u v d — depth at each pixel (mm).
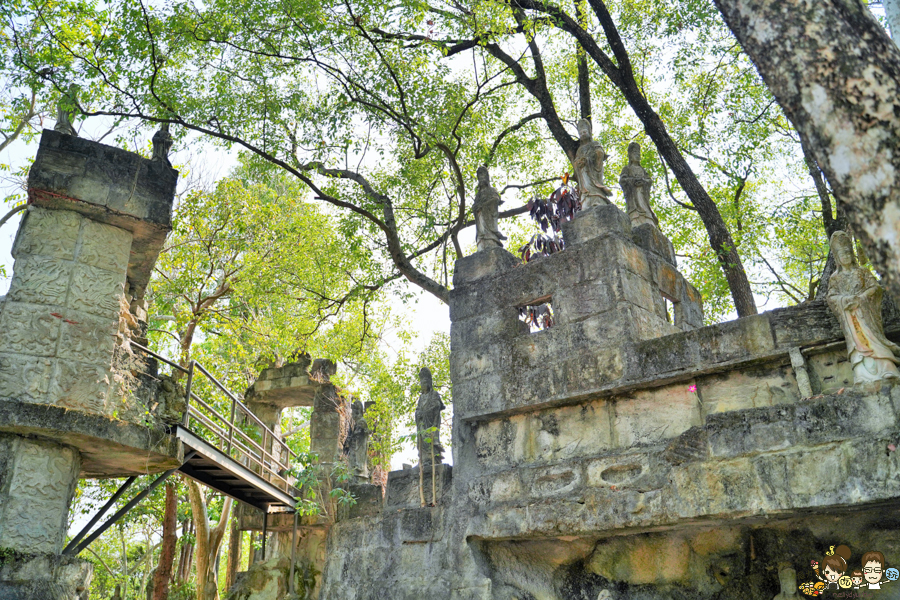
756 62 2879
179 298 19484
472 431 10555
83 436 8992
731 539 8656
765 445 7652
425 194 17547
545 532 9125
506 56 16500
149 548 29109
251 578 14008
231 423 12625
